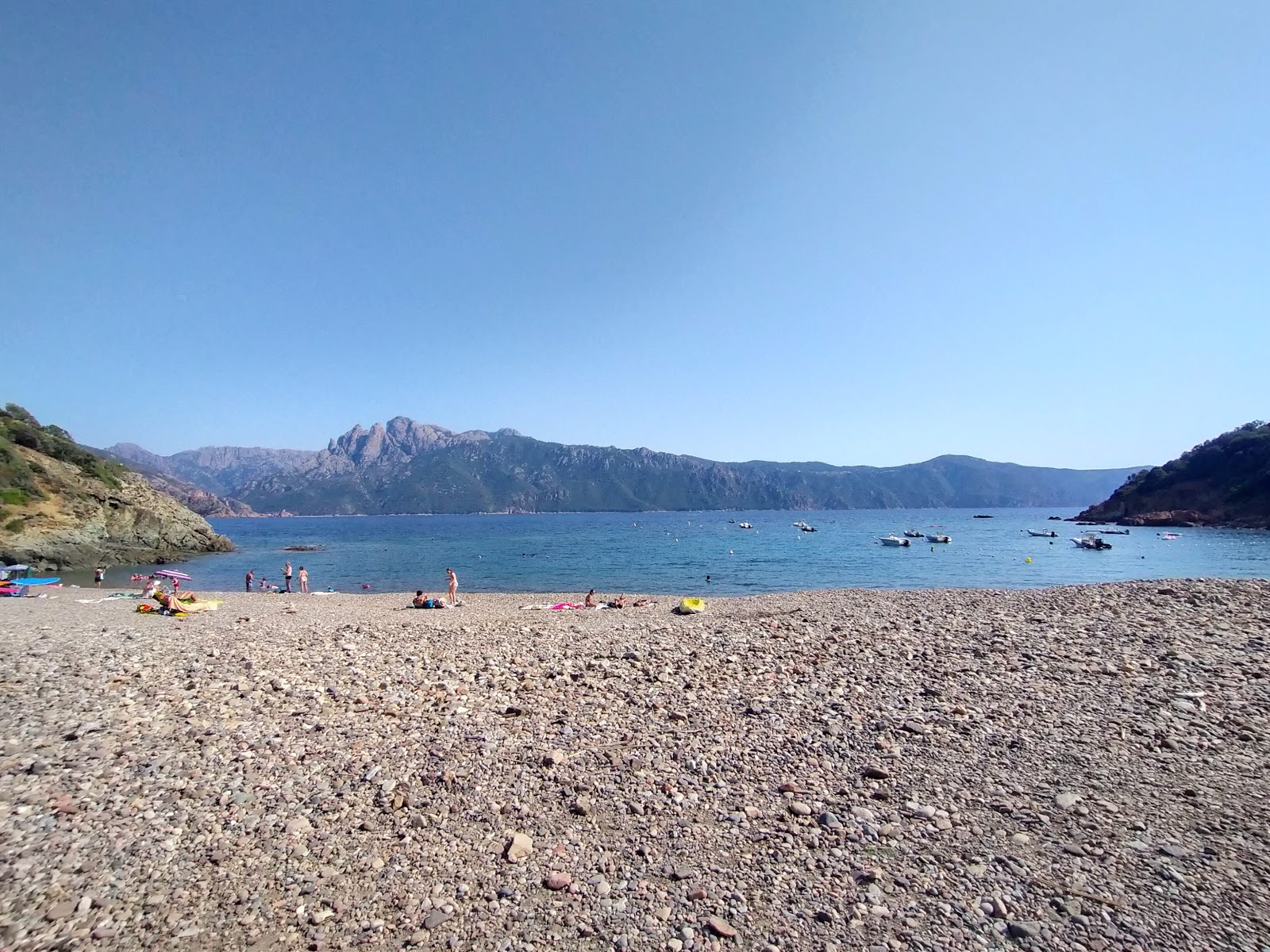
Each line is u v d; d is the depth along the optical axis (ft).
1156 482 468.75
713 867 22.61
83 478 218.59
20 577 134.31
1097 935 18.70
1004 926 19.27
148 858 23.09
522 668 47.09
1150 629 52.75
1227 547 249.96
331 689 42.06
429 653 52.70
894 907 20.30
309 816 26.17
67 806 26.09
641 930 19.47
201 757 31.22
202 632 64.54
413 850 23.86
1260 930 18.70
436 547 313.12
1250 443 416.87
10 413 252.21
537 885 21.80
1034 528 446.60
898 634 55.42
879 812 26.00
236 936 19.35
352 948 18.88
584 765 30.71
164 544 246.47
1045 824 24.75
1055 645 49.29
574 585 155.74
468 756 31.68
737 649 51.72
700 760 31.04
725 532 443.73
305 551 288.92
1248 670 41.60
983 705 37.29
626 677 44.45
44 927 19.44
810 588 145.18
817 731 34.37
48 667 46.09
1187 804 25.89
